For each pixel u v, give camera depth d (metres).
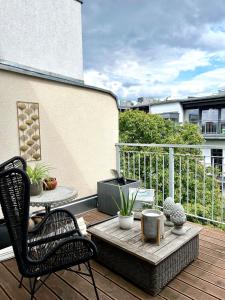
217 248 2.53
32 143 3.14
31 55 3.70
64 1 4.13
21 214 1.45
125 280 2.07
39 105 3.19
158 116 9.31
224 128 12.23
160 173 4.91
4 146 2.88
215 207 4.59
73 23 4.30
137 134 9.05
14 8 3.47
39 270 1.54
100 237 2.16
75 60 4.36
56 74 4.03
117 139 4.40
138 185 3.67
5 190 1.39
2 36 3.37
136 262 1.96
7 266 2.30
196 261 2.30
